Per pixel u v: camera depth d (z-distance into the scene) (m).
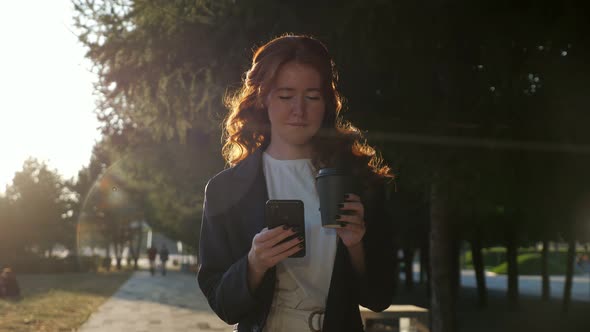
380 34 5.64
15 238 44.31
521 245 24.94
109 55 6.20
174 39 5.95
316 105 1.59
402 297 26.12
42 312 11.82
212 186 1.62
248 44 5.79
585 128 6.73
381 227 1.60
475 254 23.34
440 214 8.38
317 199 1.61
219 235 1.60
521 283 36.59
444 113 6.75
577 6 5.83
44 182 45.94
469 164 6.57
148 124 6.78
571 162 6.81
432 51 6.23
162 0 5.81
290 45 1.59
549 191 7.16
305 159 1.66
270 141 1.78
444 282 8.39
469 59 6.62
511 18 5.99
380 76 6.83
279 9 5.56
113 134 7.20
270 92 1.61
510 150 6.68
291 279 1.56
